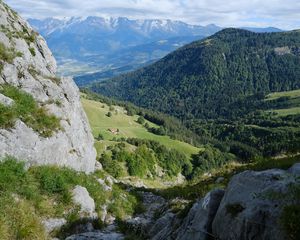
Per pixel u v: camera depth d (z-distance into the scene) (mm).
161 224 18016
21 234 14352
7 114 19594
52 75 28531
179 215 15859
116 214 23000
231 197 11523
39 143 20438
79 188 20391
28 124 20719
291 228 8703
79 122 27438
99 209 21656
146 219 23547
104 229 19875
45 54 30422
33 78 25016
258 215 10047
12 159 17859
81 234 17406
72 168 23891
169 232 15430
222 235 11062
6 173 16703
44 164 20625
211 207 12586
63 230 17250
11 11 30922
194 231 12359
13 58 24828
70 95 27719
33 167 19625
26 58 26562
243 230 10195
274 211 9789
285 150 24812
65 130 24344
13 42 26578
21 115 20781
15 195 16375
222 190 13227
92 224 19406
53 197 18719
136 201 28344
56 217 17547
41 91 24781
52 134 22109
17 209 15328
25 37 29000
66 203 18766
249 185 11383
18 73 24406
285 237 8922
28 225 15023
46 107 23891
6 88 22172
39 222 16109
